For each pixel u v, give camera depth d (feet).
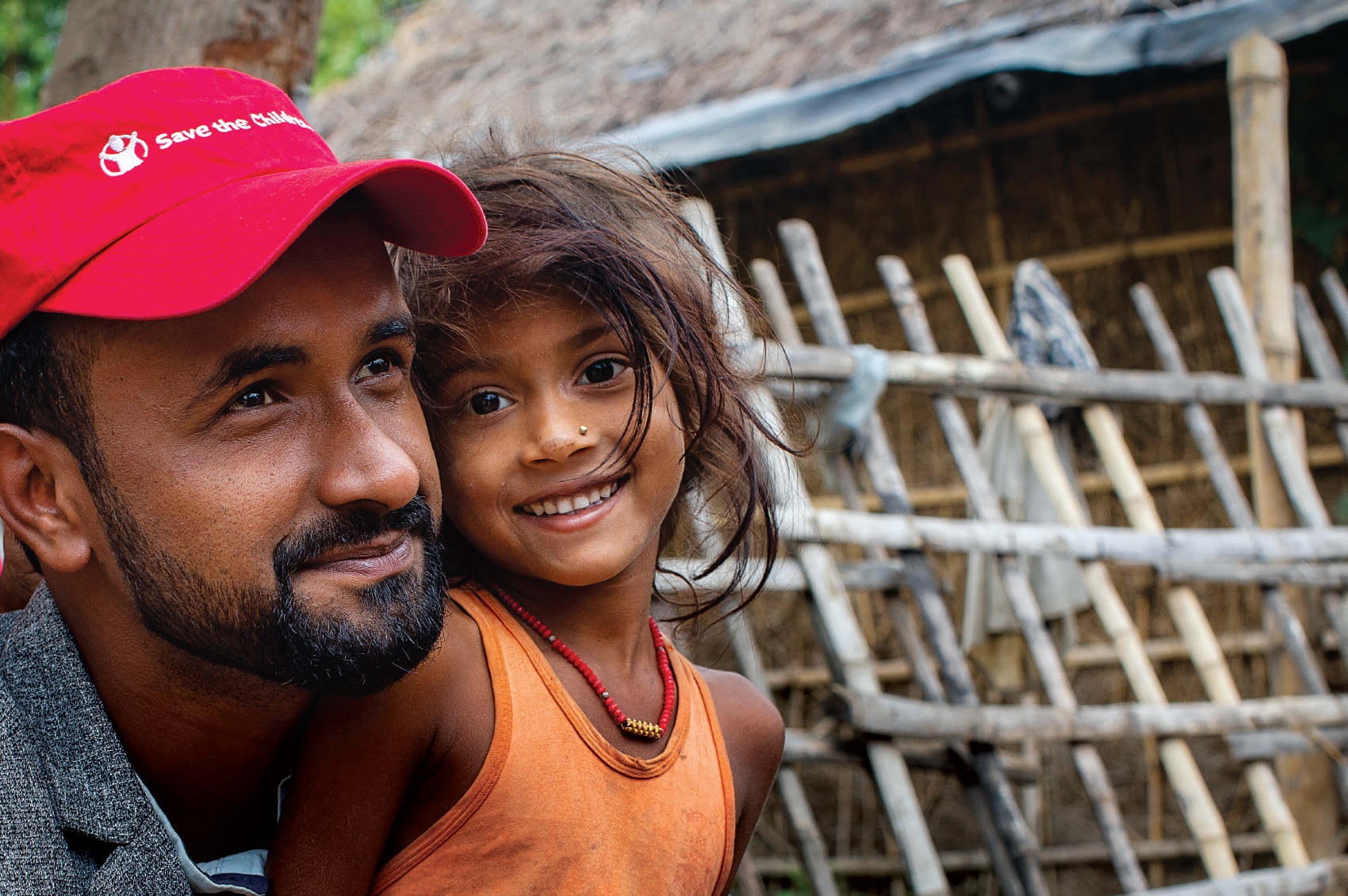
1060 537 10.87
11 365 3.08
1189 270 16.63
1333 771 13.21
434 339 4.12
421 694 3.77
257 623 3.05
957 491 17.26
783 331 10.70
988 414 13.19
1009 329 12.48
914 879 9.73
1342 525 15.96
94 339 2.98
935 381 10.53
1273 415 12.78
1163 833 16.33
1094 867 16.58
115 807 3.29
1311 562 12.56
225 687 3.41
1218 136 16.47
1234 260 16.37
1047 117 16.89
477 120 6.21
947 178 17.74
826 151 18.24
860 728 9.64
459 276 4.07
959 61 14.70
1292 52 16.10
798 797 11.14
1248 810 16.20
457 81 22.39
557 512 4.17
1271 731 12.00
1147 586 16.67
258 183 3.11
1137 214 16.85
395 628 3.16
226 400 3.02
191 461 3.00
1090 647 16.69
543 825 3.85
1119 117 16.89
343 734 3.69
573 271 4.09
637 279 4.26
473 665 3.99
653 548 4.57
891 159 17.74
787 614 17.57
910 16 17.35
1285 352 13.16
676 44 19.99
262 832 3.99
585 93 19.47
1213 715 11.22
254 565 3.03
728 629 9.16
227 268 2.88
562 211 4.34
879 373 10.00
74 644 3.45
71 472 3.11
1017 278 12.33
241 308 3.01
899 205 18.04
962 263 11.68
